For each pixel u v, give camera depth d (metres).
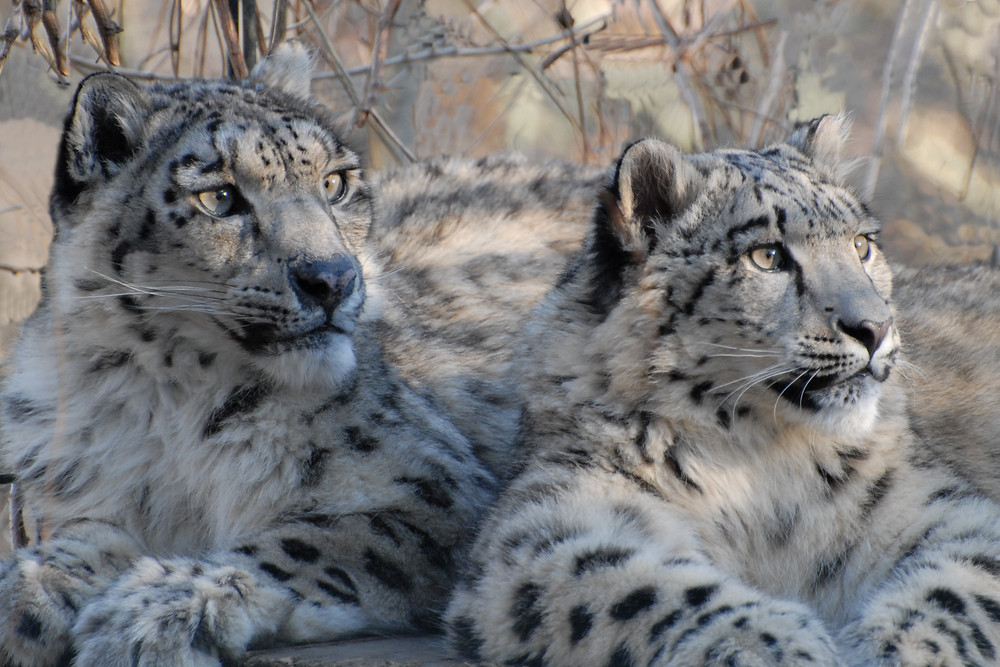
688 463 9.46
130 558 9.81
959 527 8.99
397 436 10.50
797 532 9.57
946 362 11.52
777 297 9.16
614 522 8.89
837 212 9.55
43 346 10.42
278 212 10.01
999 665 7.79
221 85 11.10
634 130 17.36
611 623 8.02
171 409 10.20
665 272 9.41
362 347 10.84
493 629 8.42
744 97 17.11
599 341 9.62
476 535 9.85
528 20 18.88
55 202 10.27
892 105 17.36
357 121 14.22
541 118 19.03
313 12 14.18
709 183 9.58
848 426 9.13
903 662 7.77
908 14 17.08
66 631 8.85
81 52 15.09
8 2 12.30
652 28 17.61
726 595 8.05
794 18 17.41
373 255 11.72
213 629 8.61
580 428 9.57
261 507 10.11
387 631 9.70
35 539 10.41
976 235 17.22
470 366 12.31
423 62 17.02
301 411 10.19
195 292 9.84
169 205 9.87
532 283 13.57
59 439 10.12
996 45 17.56
